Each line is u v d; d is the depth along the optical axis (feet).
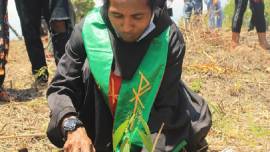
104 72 8.25
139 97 8.29
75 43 8.54
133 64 8.25
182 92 9.17
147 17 7.72
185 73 19.81
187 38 24.86
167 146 8.42
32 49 17.44
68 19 16.11
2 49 15.57
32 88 17.54
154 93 8.27
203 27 27.17
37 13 17.16
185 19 27.04
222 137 12.93
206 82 18.76
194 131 9.08
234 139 12.85
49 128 8.26
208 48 24.34
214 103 16.01
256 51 24.52
